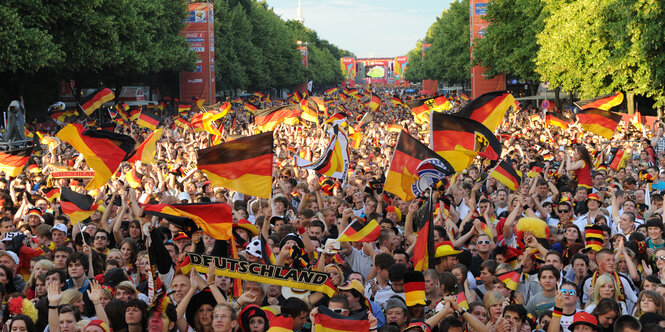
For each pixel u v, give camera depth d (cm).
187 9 8094
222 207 895
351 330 689
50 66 4778
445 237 1119
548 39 4903
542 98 7062
